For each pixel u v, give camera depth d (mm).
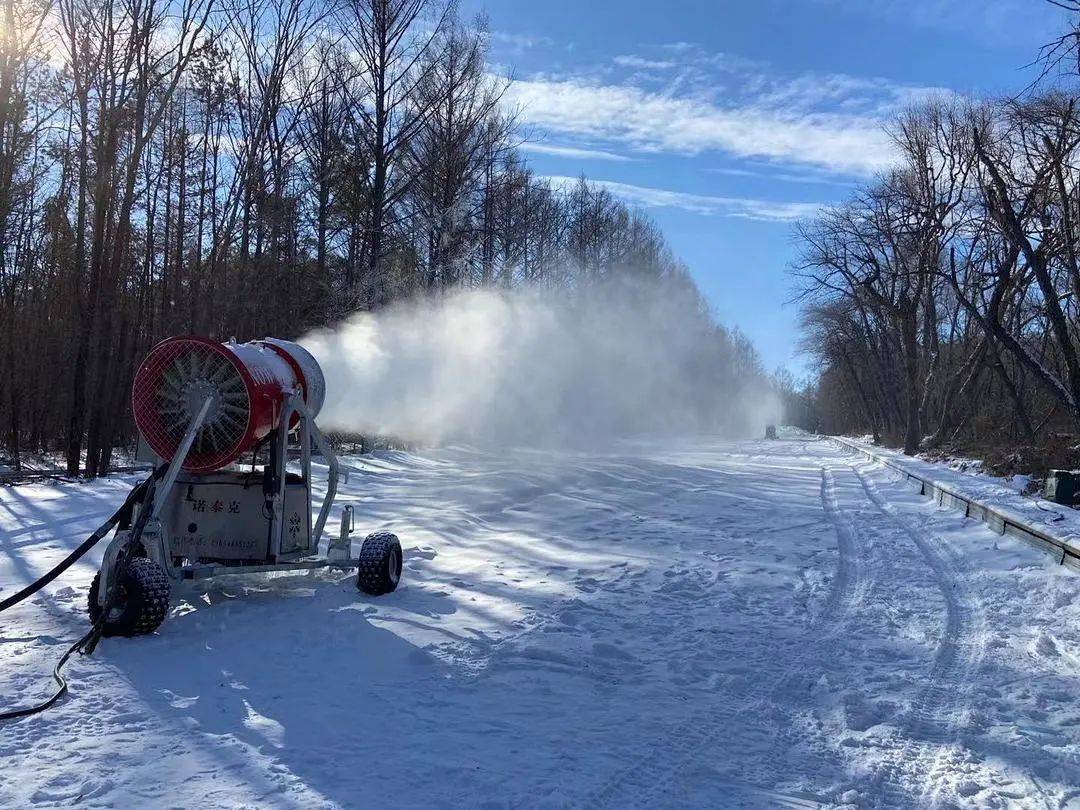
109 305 20578
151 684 5566
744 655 6750
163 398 7457
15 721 4910
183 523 7719
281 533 7738
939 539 13102
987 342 33312
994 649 7125
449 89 28062
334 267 26094
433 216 28578
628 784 4391
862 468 30094
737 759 4793
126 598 6430
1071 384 19969
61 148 24750
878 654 6934
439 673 5977
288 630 6785
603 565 10203
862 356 63125
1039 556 10531
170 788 4137
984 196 22562
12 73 20297
